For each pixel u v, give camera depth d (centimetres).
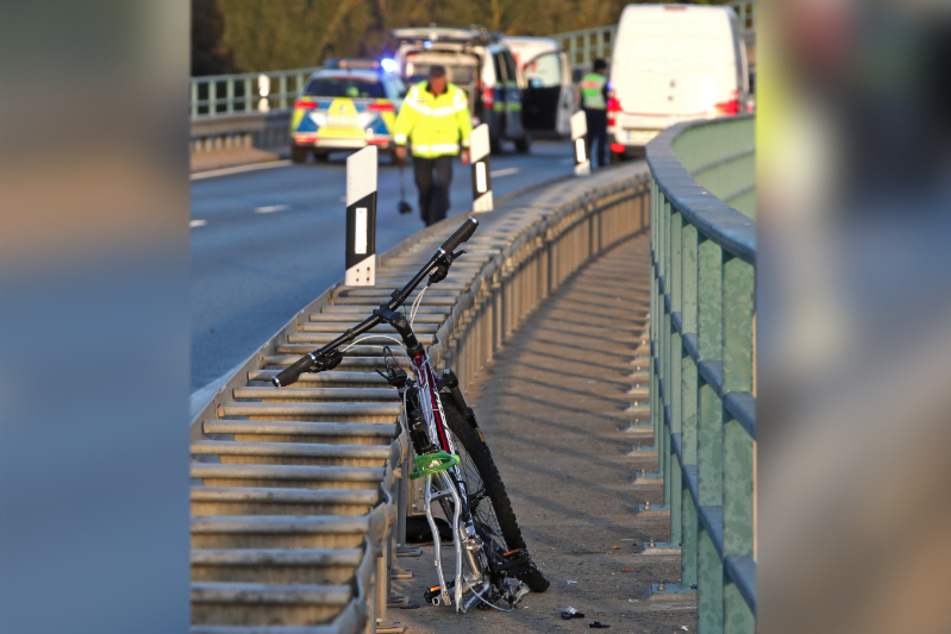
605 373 3781
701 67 10662
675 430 2031
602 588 1811
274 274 5488
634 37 10812
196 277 5375
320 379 2083
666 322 2308
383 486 1456
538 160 13112
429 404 1719
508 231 4384
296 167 11450
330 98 11556
